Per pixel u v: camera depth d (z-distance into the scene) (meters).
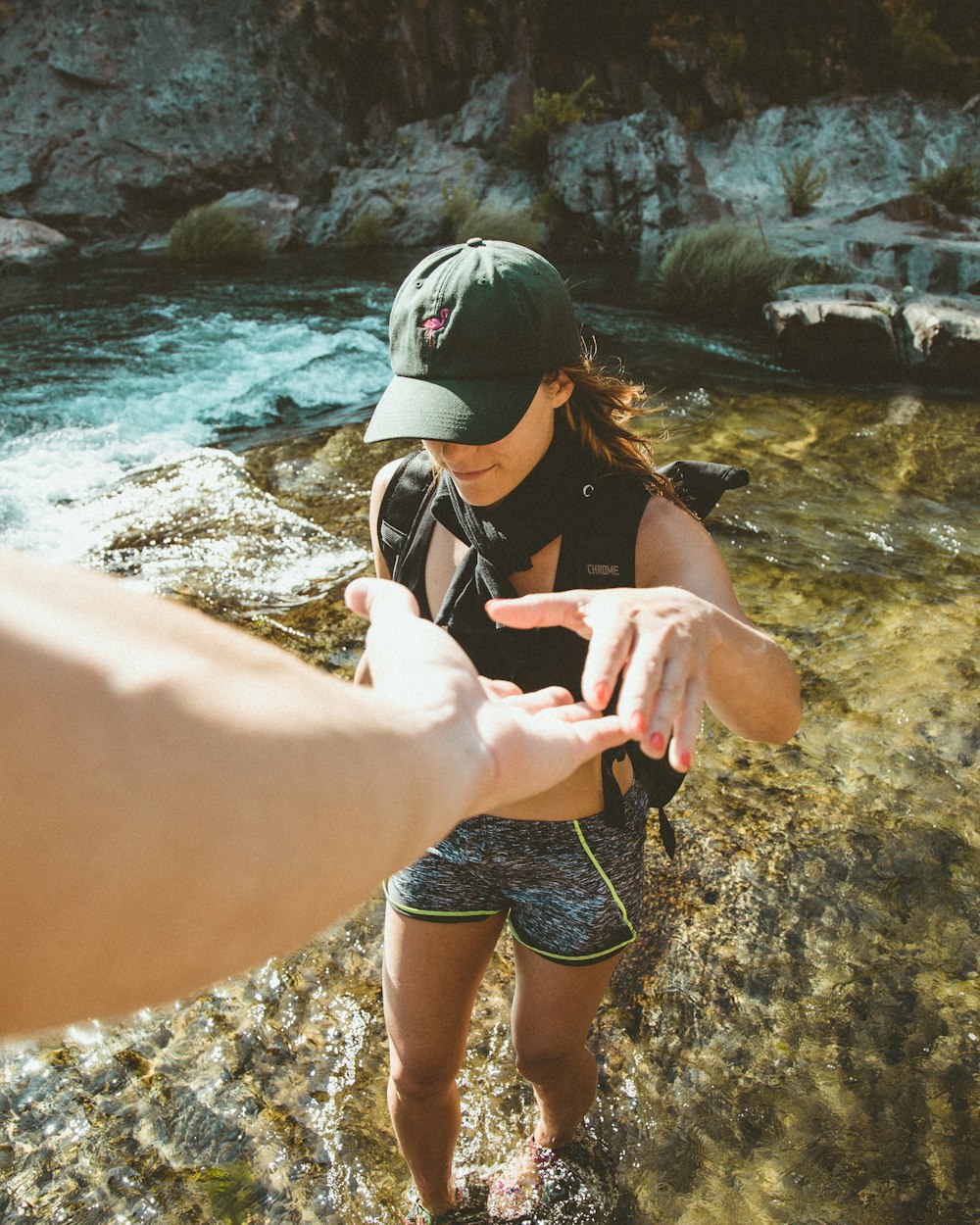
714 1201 1.91
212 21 14.93
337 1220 1.86
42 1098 2.06
